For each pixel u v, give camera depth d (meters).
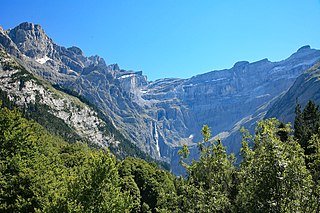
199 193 21.02
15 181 37.03
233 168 22.84
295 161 17.92
